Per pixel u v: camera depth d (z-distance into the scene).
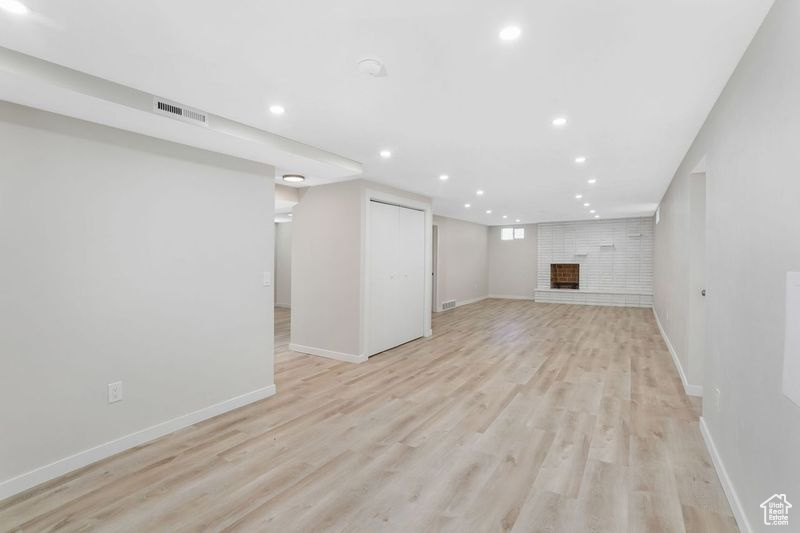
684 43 1.74
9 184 2.14
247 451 2.61
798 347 1.30
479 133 3.00
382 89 2.23
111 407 2.58
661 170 4.27
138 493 2.14
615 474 2.31
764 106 1.59
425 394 3.67
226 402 3.29
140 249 2.73
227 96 2.33
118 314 2.62
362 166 4.05
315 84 2.16
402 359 4.89
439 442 2.72
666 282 5.68
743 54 1.83
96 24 1.59
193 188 3.04
